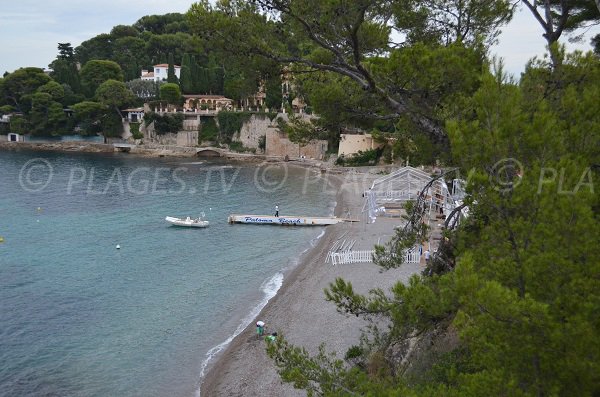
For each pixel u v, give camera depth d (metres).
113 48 166.25
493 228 8.55
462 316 8.02
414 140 15.51
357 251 37.75
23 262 41.75
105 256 43.66
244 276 38.53
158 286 36.47
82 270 39.88
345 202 64.56
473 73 13.27
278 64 15.20
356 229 47.88
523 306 6.86
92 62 139.00
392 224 46.53
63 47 163.25
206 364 25.23
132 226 54.19
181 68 133.12
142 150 121.38
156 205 65.12
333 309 29.09
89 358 25.91
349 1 12.69
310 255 42.53
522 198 7.73
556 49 10.23
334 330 26.41
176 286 36.47
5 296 34.19
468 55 13.77
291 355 11.66
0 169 92.69
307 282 34.78
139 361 25.66
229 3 14.78
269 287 35.97
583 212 7.24
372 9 15.05
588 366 6.63
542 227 7.50
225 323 30.06
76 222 55.78
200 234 51.22
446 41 16.61
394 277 31.78
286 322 28.67
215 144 122.50
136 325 29.88
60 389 23.11
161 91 126.19
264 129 114.38
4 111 133.25
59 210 61.66
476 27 16.20
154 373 24.48
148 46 162.75
